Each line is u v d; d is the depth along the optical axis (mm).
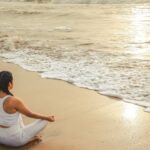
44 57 11602
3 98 5684
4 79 5676
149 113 6957
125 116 6855
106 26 18875
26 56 11914
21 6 33531
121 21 20844
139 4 31266
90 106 7340
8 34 17062
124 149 5770
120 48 12773
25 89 8398
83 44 13766
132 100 7570
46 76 9367
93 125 6539
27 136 5844
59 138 6137
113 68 9883
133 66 10031
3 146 5914
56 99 7742
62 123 6656
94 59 11047
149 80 8750
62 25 19719
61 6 32188
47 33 16953
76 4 33844
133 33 16328
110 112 7047
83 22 20781
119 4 32094
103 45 13469
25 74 9625
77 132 6320
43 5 33906
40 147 5871
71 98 7773
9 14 26703
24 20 22797
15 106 5684
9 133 5738
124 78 8977
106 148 5805
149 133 6211
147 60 10734
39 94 8055
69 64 10492
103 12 26062
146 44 13531
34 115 5832
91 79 8984
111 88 8297
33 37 15891
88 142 5988
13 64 10836
